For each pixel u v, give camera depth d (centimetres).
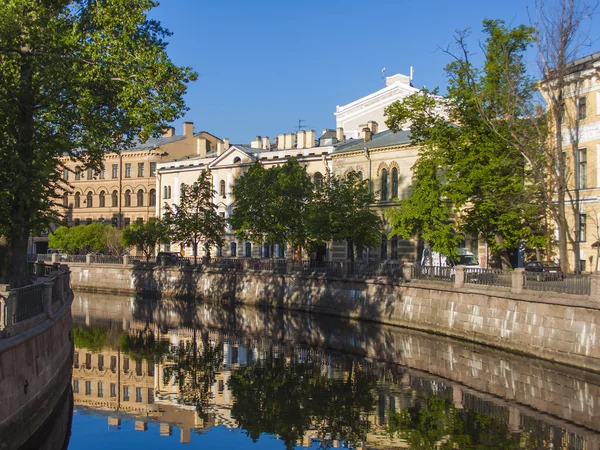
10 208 2297
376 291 3953
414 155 4978
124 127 2677
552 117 3334
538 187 3200
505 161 3212
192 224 5512
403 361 2834
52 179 2494
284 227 4609
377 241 4341
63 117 2591
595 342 2386
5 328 1572
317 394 2322
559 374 2430
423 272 3616
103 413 2142
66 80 2394
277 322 4103
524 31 3216
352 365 2795
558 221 2952
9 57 2341
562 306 2555
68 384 2395
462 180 3353
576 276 2514
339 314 4228
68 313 2581
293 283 4666
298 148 6038
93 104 2611
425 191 3638
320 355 3041
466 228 3584
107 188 7962
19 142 2384
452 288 3284
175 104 2520
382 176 5216
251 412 2131
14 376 1569
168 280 5794
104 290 6309
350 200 4191
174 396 2347
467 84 3384
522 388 2283
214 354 3094
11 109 2336
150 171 7731
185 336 3628
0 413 1461
